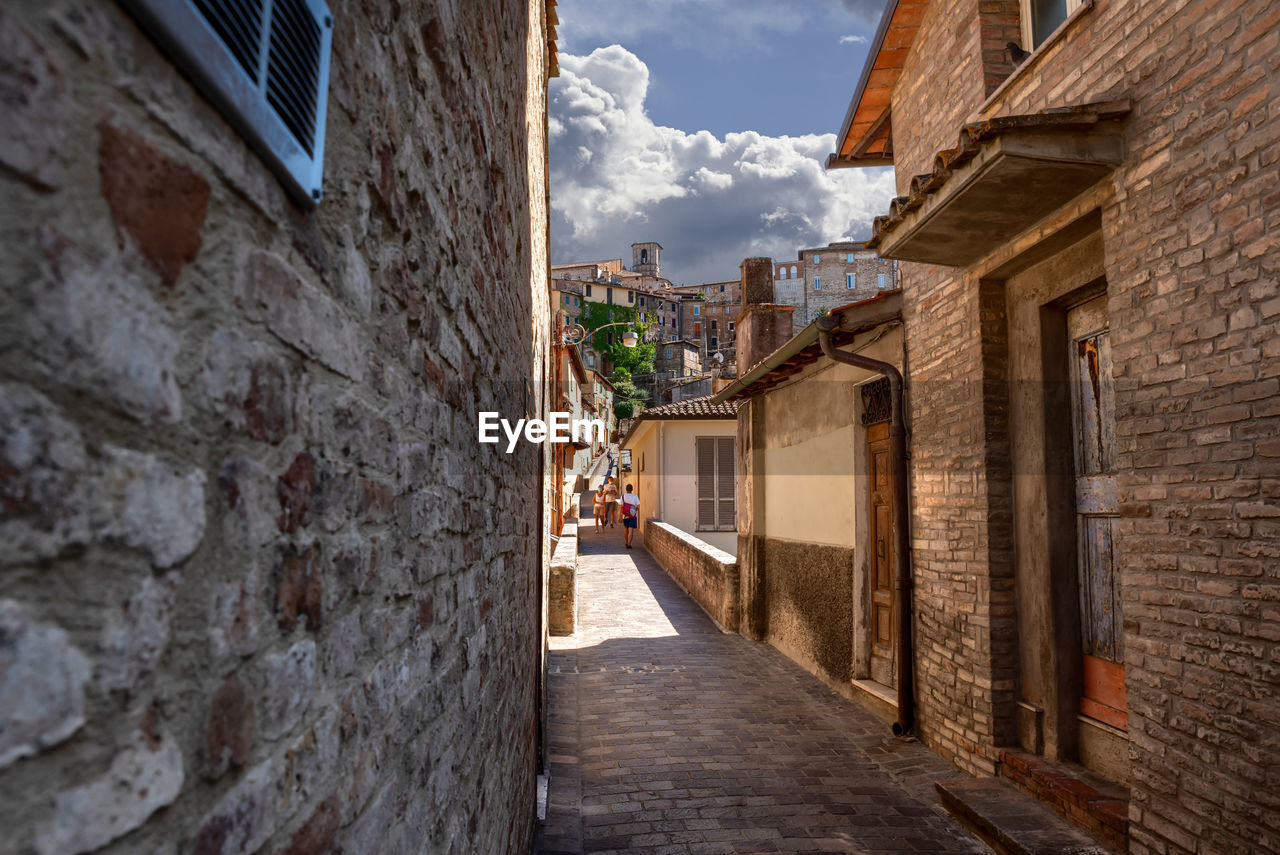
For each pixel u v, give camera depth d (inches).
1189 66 131.6
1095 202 157.1
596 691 310.5
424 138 61.9
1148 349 140.0
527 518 169.9
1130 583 143.1
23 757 19.2
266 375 33.5
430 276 64.4
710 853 172.4
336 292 42.2
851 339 293.7
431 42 64.3
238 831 30.4
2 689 18.5
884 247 202.4
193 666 27.5
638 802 200.5
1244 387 119.6
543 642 233.0
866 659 296.4
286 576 35.3
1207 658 125.6
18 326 19.3
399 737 53.9
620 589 581.0
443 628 69.4
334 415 41.8
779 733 257.0
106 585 22.6
